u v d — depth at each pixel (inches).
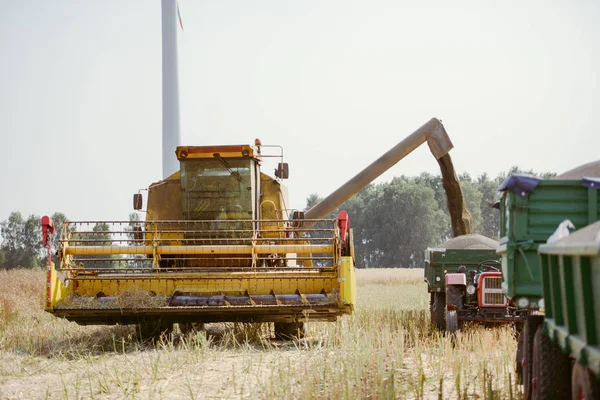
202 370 370.6
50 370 388.8
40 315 670.5
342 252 484.4
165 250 495.8
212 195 554.9
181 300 474.6
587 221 287.4
